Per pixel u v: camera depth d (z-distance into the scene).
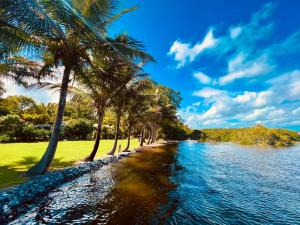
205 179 10.29
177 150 25.78
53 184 7.27
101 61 9.61
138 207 6.00
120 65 11.08
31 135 24.20
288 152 26.66
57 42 7.53
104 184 8.16
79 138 32.22
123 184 8.34
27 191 5.95
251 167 14.79
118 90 12.44
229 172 12.59
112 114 19.19
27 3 5.03
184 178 10.21
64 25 7.24
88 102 12.95
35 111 38.12
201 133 66.38
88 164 10.62
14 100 34.75
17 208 5.09
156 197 6.99
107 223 4.89
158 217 5.41
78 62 8.93
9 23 5.99
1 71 8.91
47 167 7.95
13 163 9.62
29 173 7.65
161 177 10.03
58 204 5.82
